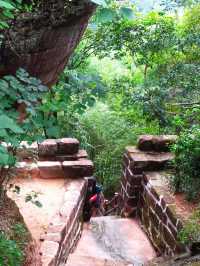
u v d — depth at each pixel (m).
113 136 11.34
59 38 3.24
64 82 3.47
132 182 6.96
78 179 6.66
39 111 3.23
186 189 5.71
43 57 3.28
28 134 3.36
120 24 8.82
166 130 9.16
